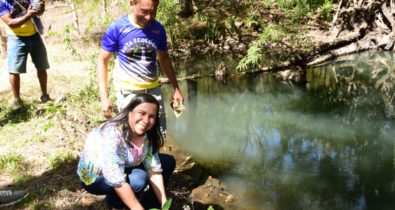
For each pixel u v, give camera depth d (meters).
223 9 11.74
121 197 2.91
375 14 10.34
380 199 4.33
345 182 4.66
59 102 5.89
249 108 6.98
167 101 6.98
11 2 4.96
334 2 12.12
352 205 4.19
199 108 6.89
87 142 3.01
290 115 6.71
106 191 3.16
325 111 6.83
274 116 6.68
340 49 9.90
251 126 6.29
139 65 3.51
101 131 2.96
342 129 6.17
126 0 11.38
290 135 6.00
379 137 5.87
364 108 6.94
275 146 5.63
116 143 2.91
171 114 6.54
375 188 4.54
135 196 2.96
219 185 4.44
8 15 4.96
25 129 4.99
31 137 4.76
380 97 7.40
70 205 3.58
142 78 3.55
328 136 5.95
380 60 9.41
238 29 10.78
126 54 3.48
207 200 4.08
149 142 3.09
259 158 5.25
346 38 10.16
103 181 3.10
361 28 10.29
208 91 7.71
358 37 10.23
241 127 6.22
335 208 4.14
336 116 6.64
